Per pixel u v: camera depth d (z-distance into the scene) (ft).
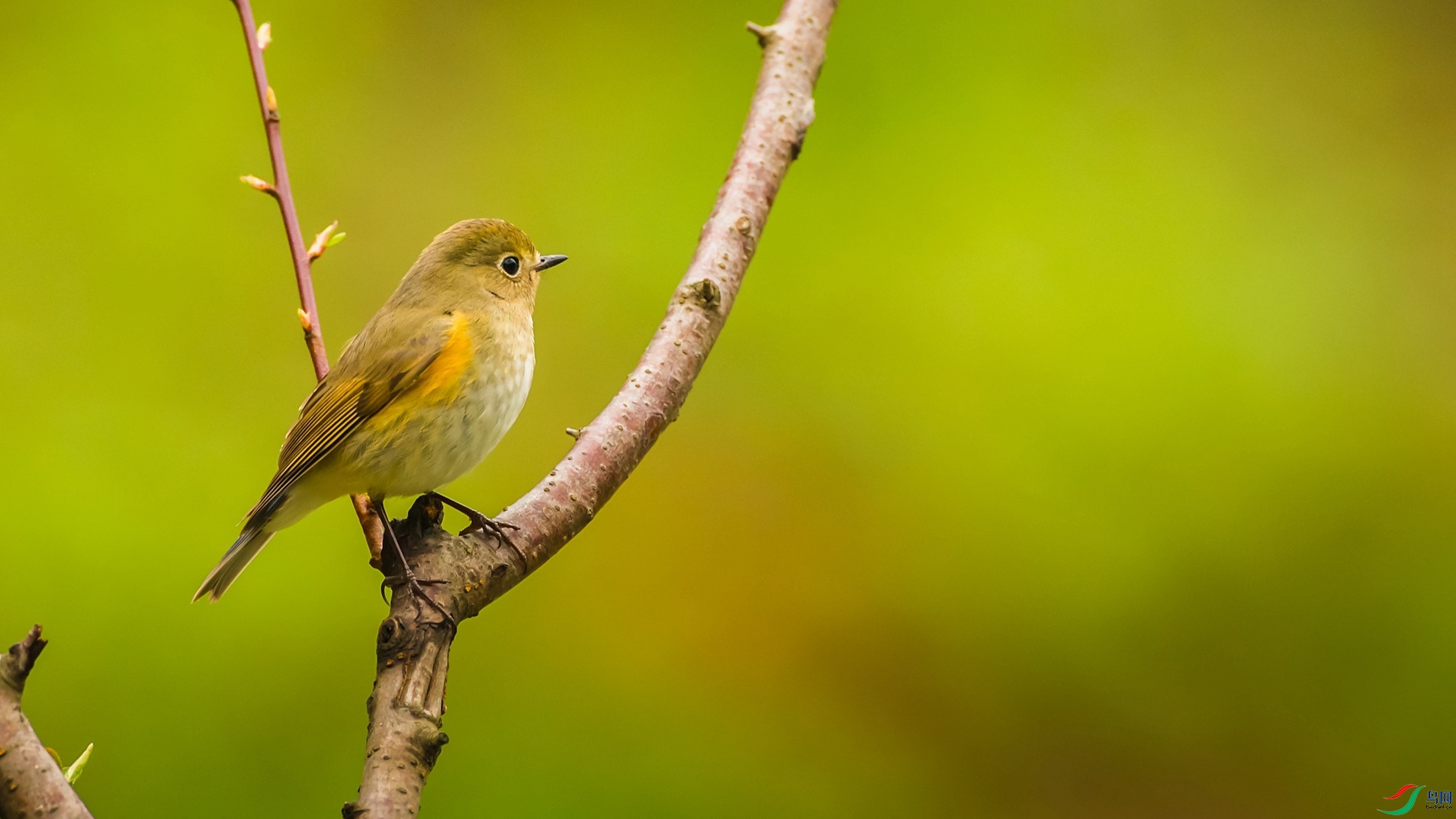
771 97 25.50
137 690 36.29
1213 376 42.16
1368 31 51.60
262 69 21.40
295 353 42.98
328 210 45.60
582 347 44.75
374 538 22.76
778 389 44.19
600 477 19.43
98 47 46.32
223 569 23.00
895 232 46.29
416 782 14.55
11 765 11.91
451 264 24.67
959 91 48.55
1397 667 39.47
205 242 44.11
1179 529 40.37
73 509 38.24
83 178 44.29
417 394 22.91
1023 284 44.39
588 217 47.16
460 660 38.75
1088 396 42.11
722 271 22.86
